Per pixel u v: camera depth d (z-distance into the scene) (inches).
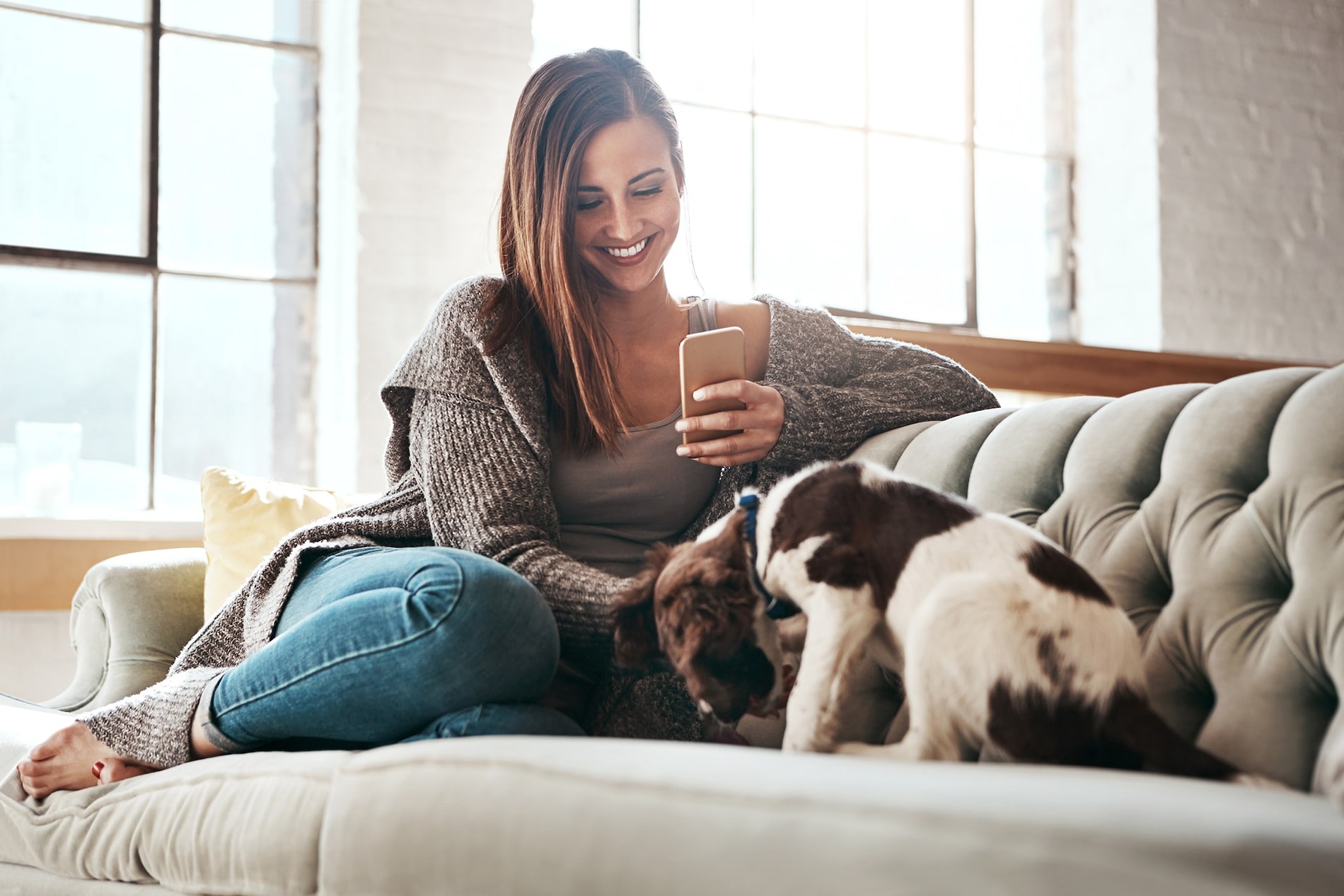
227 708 45.8
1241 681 37.9
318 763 38.8
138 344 121.6
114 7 122.0
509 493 54.3
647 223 57.9
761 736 47.5
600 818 29.6
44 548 108.1
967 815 24.4
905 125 161.9
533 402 56.9
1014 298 167.2
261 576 54.5
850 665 36.9
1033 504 48.7
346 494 84.4
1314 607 36.7
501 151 130.3
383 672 42.4
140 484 120.9
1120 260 166.4
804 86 155.8
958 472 52.6
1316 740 36.0
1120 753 32.8
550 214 57.0
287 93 129.1
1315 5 174.2
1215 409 43.7
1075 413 50.2
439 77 128.1
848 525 38.3
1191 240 164.2
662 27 147.5
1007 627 33.2
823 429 56.2
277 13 128.8
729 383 54.0
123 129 122.1
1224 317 165.5
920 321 160.9
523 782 32.0
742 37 152.1
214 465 124.5
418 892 33.0
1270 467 40.6
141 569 77.2
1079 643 33.1
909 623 35.5
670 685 51.5
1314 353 170.6
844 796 26.5
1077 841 22.7
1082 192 170.7
